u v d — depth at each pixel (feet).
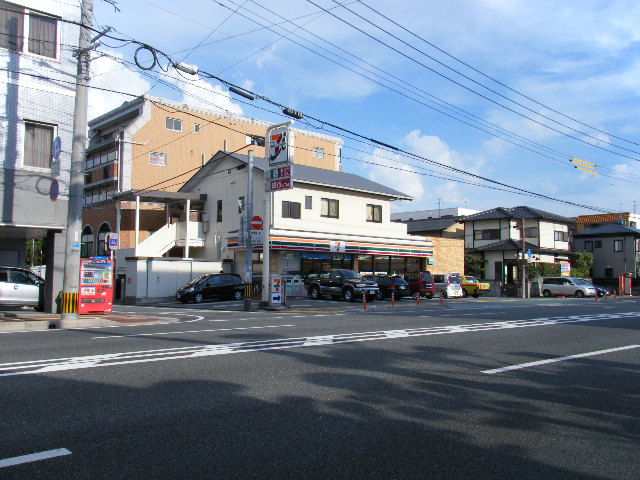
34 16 54.65
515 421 18.31
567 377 25.63
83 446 14.87
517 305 84.58
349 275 94.99
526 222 174.50
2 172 52.65
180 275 99.50
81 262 53.26
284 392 21.25
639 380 25.20
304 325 45.91
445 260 136.87
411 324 47.83
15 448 14.62
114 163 139.95
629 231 186.29
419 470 13.75
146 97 139.64
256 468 13.61
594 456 15.15
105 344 32.89
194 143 152.05
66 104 56.65
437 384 23.44
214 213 116.37
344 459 14.37
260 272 101.19
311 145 190.60
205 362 26.94
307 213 107.86
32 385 21.66
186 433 16.11
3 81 52.65
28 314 54.65
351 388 22.22
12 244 69.97
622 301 106.63
